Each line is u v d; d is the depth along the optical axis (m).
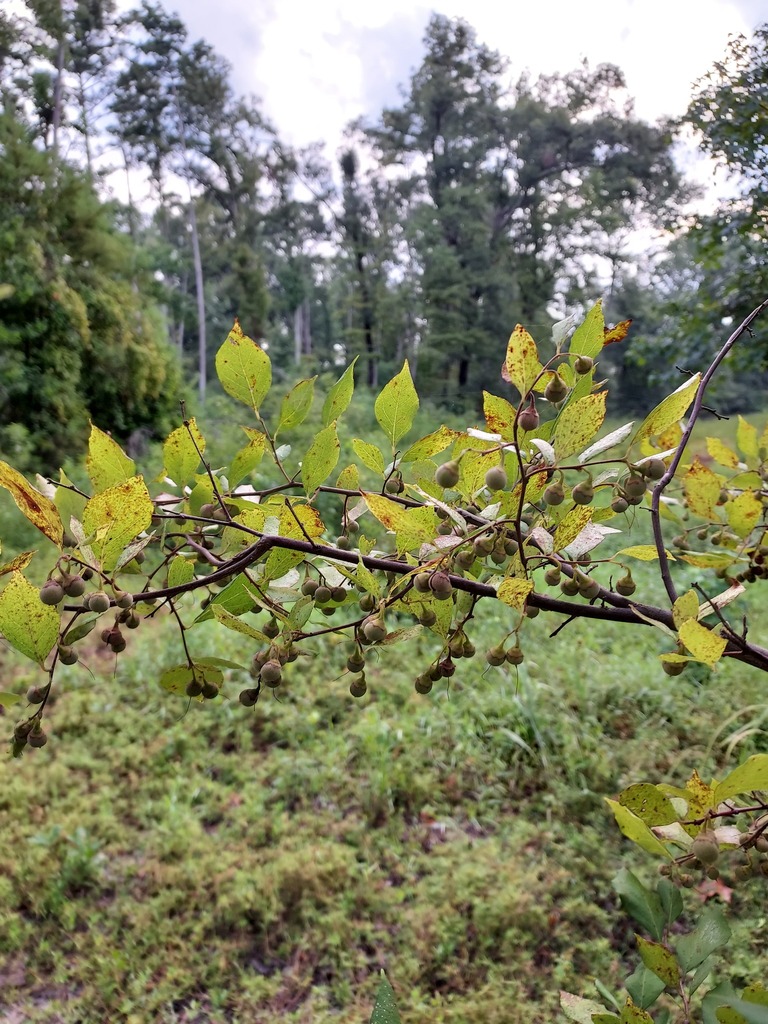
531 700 1.33
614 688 1.42
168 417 4.62
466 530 0.27
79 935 0.94
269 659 0.28
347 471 0.36
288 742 1.39
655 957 0.30
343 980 0.88
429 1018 0.81
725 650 0.27
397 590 0.29
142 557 0.32
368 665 1.62
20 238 4.01
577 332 0.30
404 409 0.34
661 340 2.22
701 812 0.25
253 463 0.35
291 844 1.10
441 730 1.35
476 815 1.18
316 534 0.30
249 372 0.34
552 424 0.31
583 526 0.27
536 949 0.91
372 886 1.00
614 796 1.14
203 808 1.19
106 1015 0.84
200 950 0.93
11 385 3.61
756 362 2.09
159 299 5.30
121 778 1.28
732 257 2.40
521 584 0.25
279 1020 0.83
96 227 4.49
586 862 1.02
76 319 3.98
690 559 0.36
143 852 1.10
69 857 1.03
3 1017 0.85
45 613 0.25
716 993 0.29
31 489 0.25
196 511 0.35
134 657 1.67
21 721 0.26
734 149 2.01
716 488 0.39
